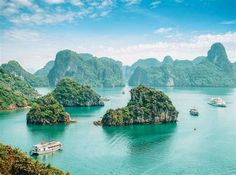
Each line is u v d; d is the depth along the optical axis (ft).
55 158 430.61
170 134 582.35
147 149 474.49
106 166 399.03
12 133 574.97
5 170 247.70
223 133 590.14
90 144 502.38
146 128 643.45
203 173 377.30
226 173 377.91
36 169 255.91
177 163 410.93
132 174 372.79
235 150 470.80
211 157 436.76
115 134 578.25
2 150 265.34
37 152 444.55
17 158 263.70
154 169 389.39
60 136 556.92
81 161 417.90
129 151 463.01
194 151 464.65
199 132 599.16
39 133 577.43
